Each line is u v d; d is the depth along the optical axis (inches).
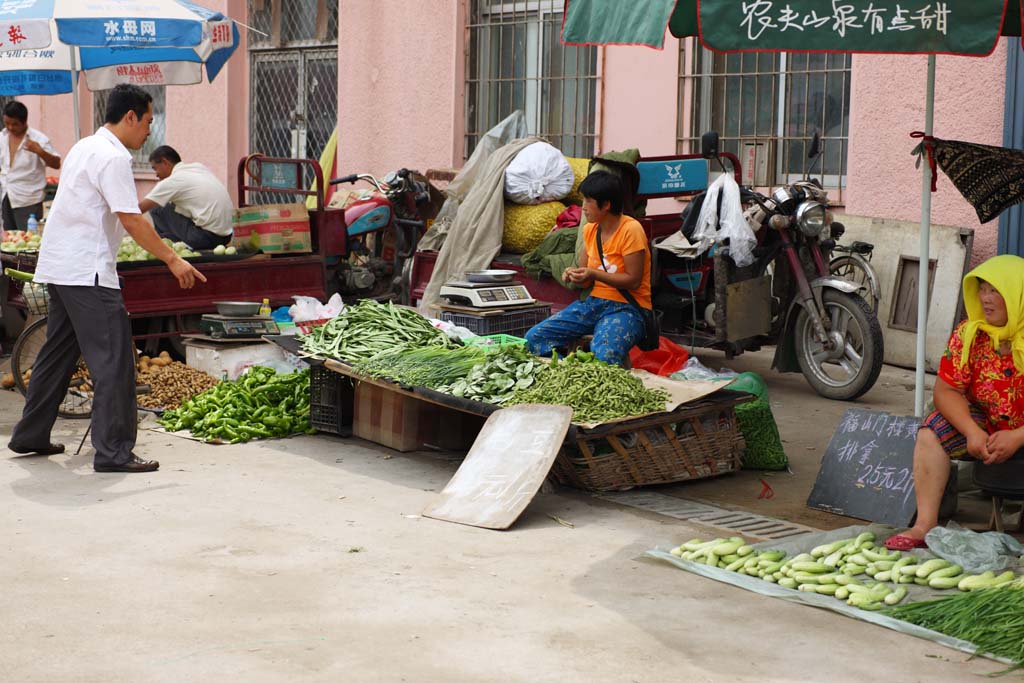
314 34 522.3
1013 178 210.2
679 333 314.3
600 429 207.5
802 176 370.6
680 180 319.3
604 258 254.1
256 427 257.3
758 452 235.3
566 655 140.9
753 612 156.5
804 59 365.7
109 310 225.5
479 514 196.1
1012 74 308.5
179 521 194.5
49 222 226.5
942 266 327.0
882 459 203.8
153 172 589.3
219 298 326.3
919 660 141.0
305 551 179.6
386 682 132.5
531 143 339.9
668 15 164.6
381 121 488.7
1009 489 180.2
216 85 550.9
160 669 135.4
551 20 432.8
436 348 245.4
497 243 334.0
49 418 237.5
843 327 299.6
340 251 359.3
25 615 152.1
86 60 335.0
